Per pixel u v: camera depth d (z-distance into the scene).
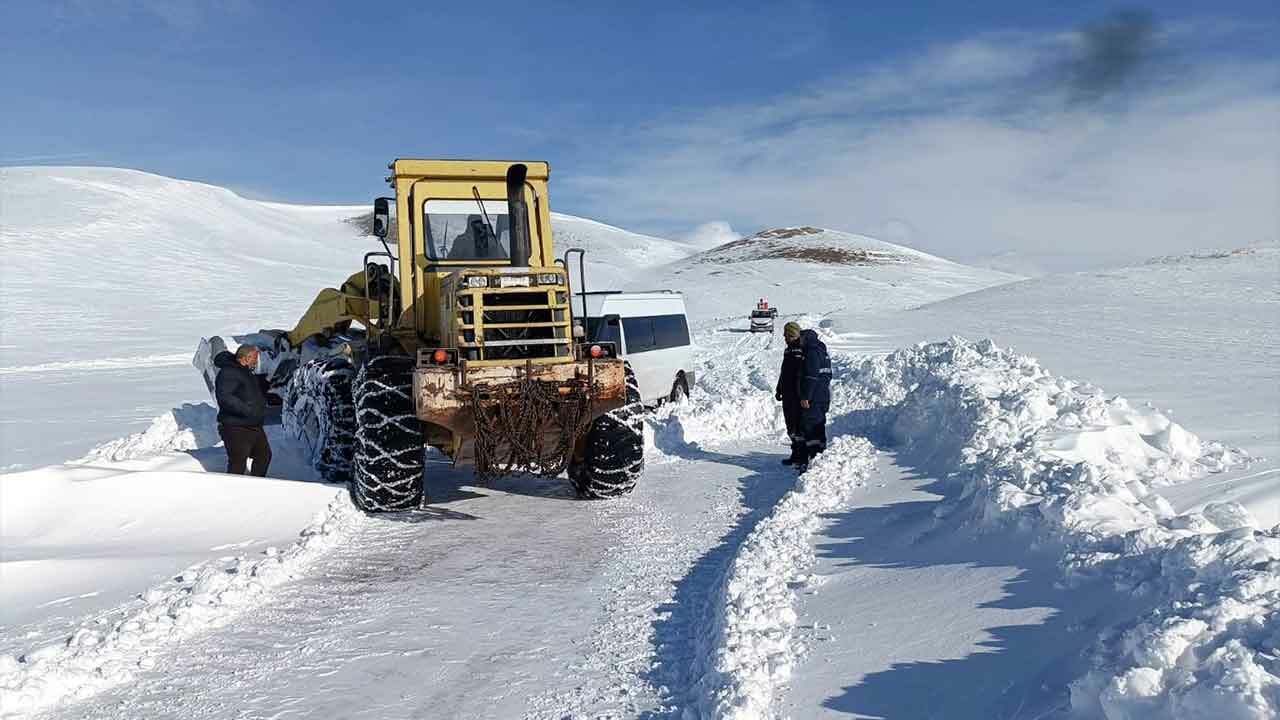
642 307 14.40
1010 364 10.49
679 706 3.90
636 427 8.29
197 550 6.69
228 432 8.59
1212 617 2.97
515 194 8.59
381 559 6.49
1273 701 2.51
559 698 4.09
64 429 16.20
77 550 6.70
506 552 6.62
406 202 8.62
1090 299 40.69
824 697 3.61
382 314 8.98
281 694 4.22
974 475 6.11
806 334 9.32
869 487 7.42
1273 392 13.54
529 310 7.70
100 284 57.16
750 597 4.79
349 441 8.73
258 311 50.41
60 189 92.88
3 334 39.25
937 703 3.37
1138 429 7.62
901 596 4.54
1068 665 3.24
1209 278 46.41
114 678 4.38
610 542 6.82
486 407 7.34
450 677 4.38
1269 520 5.43
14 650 4.78
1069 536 4.34
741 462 9.95
